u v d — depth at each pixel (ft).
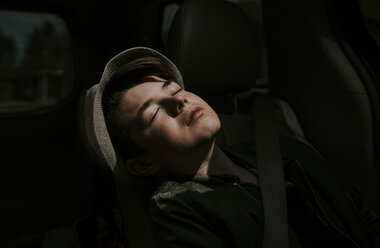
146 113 2.75
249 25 3.89
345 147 4.18
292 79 4.54
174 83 2.95
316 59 4.26
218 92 3.79
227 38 3.62
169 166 2.92
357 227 3.07
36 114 7.24
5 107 7.54
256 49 3.92
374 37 4.16
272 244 2.73
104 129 2.79
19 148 7.16
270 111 3.86
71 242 3.71
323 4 4.19
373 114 4.00
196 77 3.54
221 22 3.59
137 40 6.77
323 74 4.23
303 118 4.46
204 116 2.83
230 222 2.59
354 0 4.06
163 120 2.74
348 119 4.12
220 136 3.72
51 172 7.43
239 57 3.73
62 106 7.39
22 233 7.27
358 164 4.14
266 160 3.34
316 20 4.21
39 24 7.13
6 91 61.36
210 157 3.09
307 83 4.38
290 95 4.58
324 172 3.38
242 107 4.30
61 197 7.51
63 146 7.47
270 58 4.89
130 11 6.60
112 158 2.80
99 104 2.81
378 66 4.10
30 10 6.59
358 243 3.04
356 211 3.38
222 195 2.81
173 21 3.55
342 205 3.15
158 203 2.68
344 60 4.12
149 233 2.92
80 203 7.63
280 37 4.64
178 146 2.77
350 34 4.17
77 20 6.76
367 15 4.12
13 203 7.18
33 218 7.34
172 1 6.49
